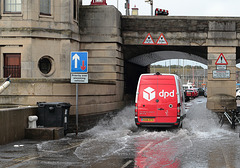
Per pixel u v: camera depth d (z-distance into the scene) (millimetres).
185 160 9805
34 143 12805
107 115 20500
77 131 15383
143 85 16641
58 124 14586
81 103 17000
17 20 19500
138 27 23625
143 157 10227
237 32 23453
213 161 9680
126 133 15922
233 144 12719
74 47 21328
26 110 13961
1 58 19781
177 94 16391
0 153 10828
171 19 23500
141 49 24531
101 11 22547
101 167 8922
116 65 22766
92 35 22578
